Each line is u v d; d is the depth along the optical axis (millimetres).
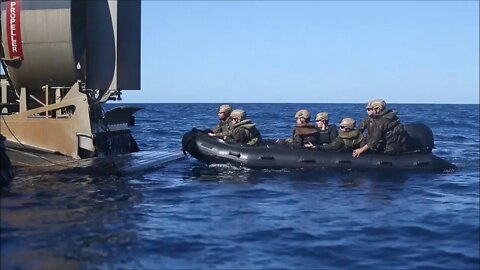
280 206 8297
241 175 11188
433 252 5969
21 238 6262
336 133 12219
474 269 5434
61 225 6875
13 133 11898
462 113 67688
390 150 11594
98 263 5488
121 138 13945
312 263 5605
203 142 12320
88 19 12508
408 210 8008
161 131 27250
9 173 9828
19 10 11844
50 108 11883
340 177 10859
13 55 11969
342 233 6723
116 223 7066
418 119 47375
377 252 5977
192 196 9023
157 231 6730
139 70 13453
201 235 6582
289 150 11766
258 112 66562
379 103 11570
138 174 11219
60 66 11977
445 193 9352
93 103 12250
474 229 6898
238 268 5430
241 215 7688
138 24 13375
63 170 10844
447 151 17547
